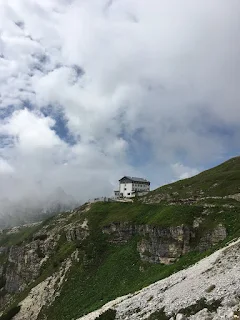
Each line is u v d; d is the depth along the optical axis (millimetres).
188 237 91812
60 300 108125
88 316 69750
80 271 116562
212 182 150750
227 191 132625
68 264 124125
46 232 177125
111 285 98125
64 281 116625
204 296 40281
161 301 48844
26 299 119062
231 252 53938
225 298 36062
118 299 73500
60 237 155125
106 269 109062
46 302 112250
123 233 121562
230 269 46688
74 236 139250
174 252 91875
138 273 96500
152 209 124812
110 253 119188
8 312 114750
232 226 84500
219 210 95750
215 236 84750
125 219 125125
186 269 63906
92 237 129750
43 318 105375
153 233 100188
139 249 105938
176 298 46281
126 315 50812
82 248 126438
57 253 141500
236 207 94625
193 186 156875
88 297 99562
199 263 62156
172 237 93938
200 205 107125
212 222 91750
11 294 165125
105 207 152375
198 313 35625
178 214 101000
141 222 117750
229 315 30969
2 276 194625
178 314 37969
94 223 138250
